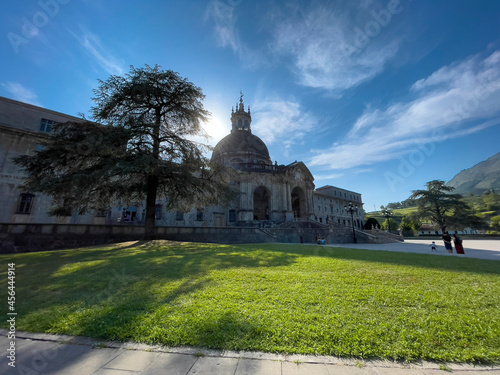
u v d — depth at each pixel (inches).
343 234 1397.6
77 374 113.8
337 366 120.1
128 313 185.5
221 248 583.2
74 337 153.2
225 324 161.8
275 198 1856.5
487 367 120.3
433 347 136.0
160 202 1397.6
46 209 1007.6
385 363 123.0
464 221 1991.9
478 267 373.1
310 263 393.4
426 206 2279.8
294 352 131.8
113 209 1192.2
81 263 390.3
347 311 187.0
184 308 193.2
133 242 679.7
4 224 615.8
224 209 1672.0
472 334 150.2
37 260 433.4
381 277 298.4
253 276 301.3
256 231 1060.5
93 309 196.5
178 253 490.6
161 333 151.3
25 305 211.6
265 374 113.6
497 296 223.0
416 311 186.9
